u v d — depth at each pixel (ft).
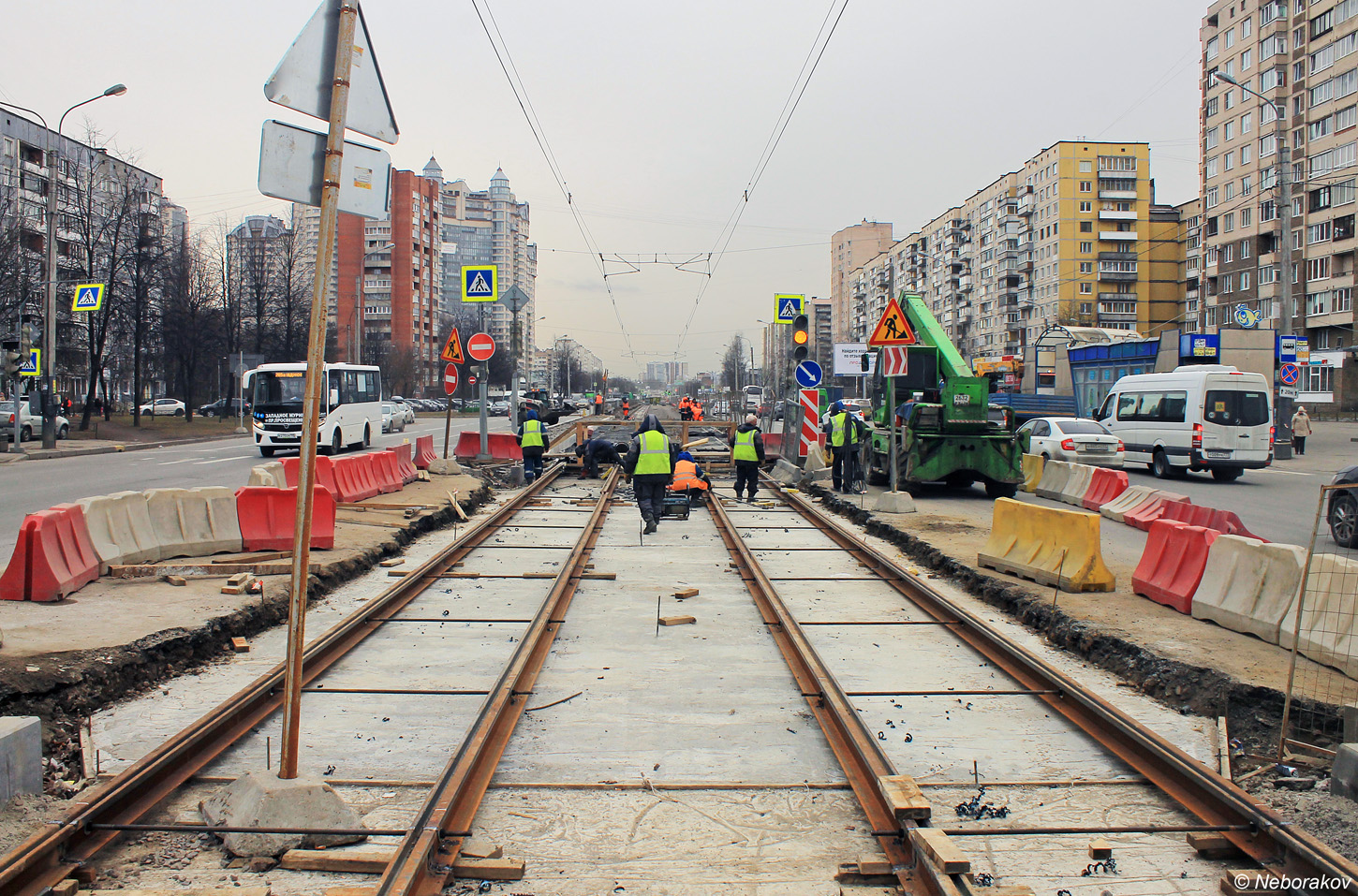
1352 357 173.06
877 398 67.41
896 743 17.71
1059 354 162.61
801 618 28.17
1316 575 21.52
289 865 12.66
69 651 20.22
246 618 25.21
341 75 14.66
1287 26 198.08
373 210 15.34
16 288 111.75
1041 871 12.73
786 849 13.34
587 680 21.66
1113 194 293.64
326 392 93.40
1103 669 22.68
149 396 255.09
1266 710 18.71
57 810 13.39
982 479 63.10
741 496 62.39
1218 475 77.36
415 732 18.15
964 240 359.05
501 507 56.65
